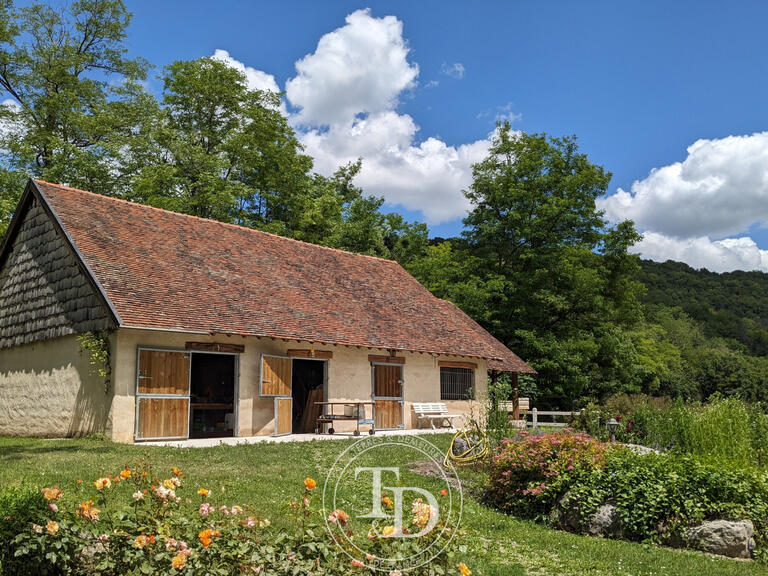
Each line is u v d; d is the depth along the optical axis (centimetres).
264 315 1797
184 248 1933
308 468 1229
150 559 541
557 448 1145
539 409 3719
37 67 3144
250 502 918
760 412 1669
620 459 1082
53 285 1742
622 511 980
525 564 804
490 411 1917
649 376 5266
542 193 3888
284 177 3741
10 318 1916
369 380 2116
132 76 3459
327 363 1995
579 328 3884
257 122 3591
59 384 1681
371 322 2150
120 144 3086
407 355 2255
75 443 1405
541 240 3875
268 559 538
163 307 1570
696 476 997
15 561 564
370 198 4331
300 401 2345
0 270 2006
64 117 3122
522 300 3738
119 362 1498
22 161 3025
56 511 592
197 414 2166
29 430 1775
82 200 1878
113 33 3356
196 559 535
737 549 911
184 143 3241
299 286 2116
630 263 3997
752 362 6469
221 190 3244
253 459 1288
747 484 995
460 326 2603
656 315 7419
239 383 1741
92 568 565
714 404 1609
